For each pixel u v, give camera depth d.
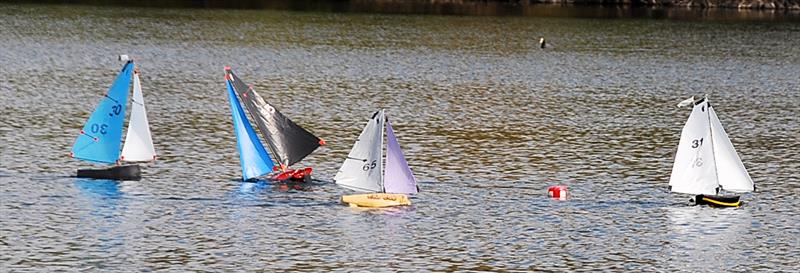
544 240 144.62
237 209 153.75
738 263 138.12
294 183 168.38
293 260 134.50
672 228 151.00
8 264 130.12
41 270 128.62
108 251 135.62
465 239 144.00
